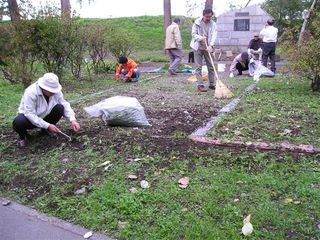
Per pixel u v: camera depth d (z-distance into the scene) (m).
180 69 13.18
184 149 4.59
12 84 9.77
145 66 15.38
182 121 5.95
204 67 10.91
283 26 20.06
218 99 7.54
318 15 7.94
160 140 4.91
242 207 3.34
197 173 3.98
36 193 3.84
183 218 3.23
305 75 7.89
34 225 3.31
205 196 3.52
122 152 4.57
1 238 3.13
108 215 3.31
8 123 6.07
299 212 3.24
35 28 8.82
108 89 9.12
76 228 3.22
